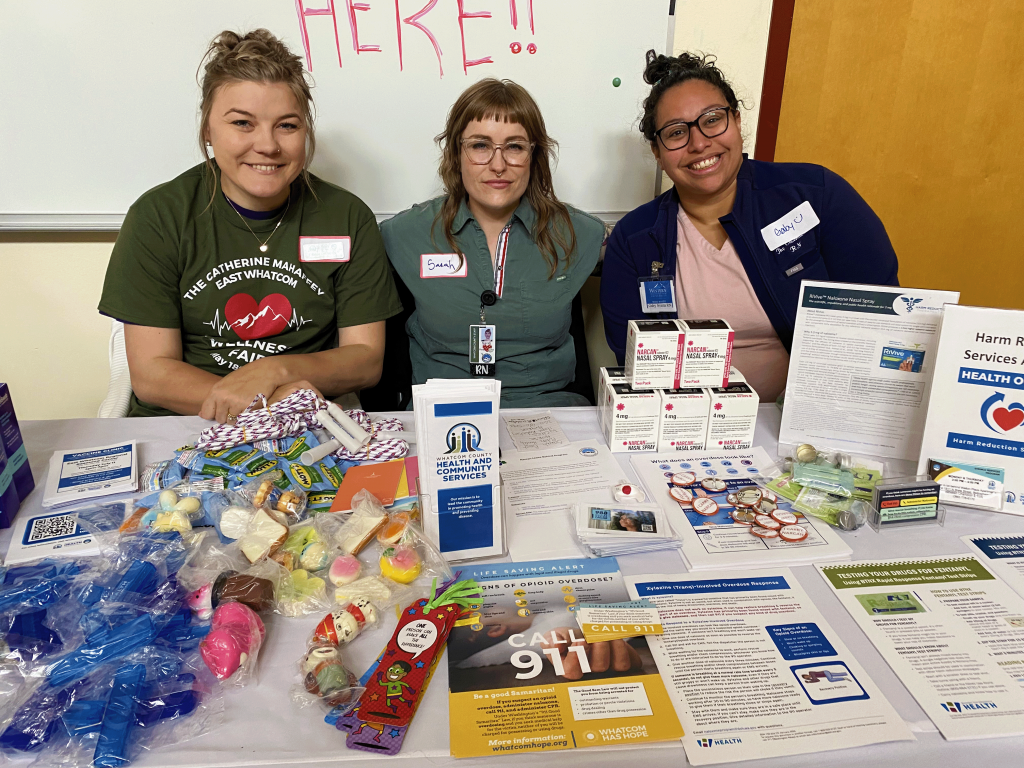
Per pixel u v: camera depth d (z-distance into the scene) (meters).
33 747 0.63
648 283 1.63
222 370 1.65
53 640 0.73
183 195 1.49
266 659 0.75
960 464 1.03
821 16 2.10
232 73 1.32
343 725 0.66
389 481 1.06
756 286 1.62
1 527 0.94
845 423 1.16
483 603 0.82
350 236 1.60
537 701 0.68
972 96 2.22
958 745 0.65
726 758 0.63
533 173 1.64
